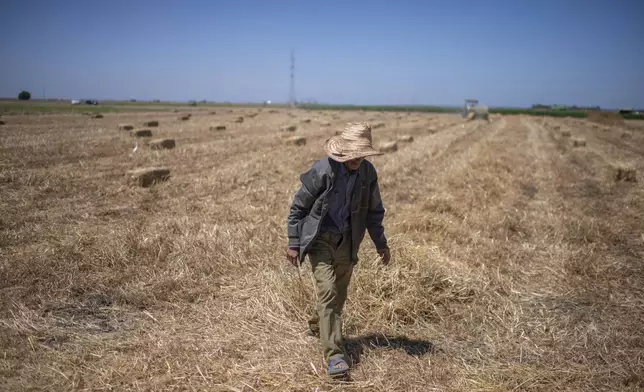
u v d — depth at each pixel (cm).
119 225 718
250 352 400
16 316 441
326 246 375
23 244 620
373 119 4106
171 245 631
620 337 452
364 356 402
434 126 3316
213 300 500
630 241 766
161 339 414
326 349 362
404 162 1420
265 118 3716
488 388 364
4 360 368
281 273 560
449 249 672
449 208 876
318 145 1750
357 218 374
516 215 881
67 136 1770
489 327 471
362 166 376
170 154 1413
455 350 427
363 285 497
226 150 1550
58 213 761
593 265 627
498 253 673
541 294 559
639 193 1134
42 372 357
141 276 545
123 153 1407
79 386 344
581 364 406
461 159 1491
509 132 2995
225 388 347
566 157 1792
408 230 734
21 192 870
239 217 783
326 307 364
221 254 604
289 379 362
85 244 630
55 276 529
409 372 382
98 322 447
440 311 493
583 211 942
